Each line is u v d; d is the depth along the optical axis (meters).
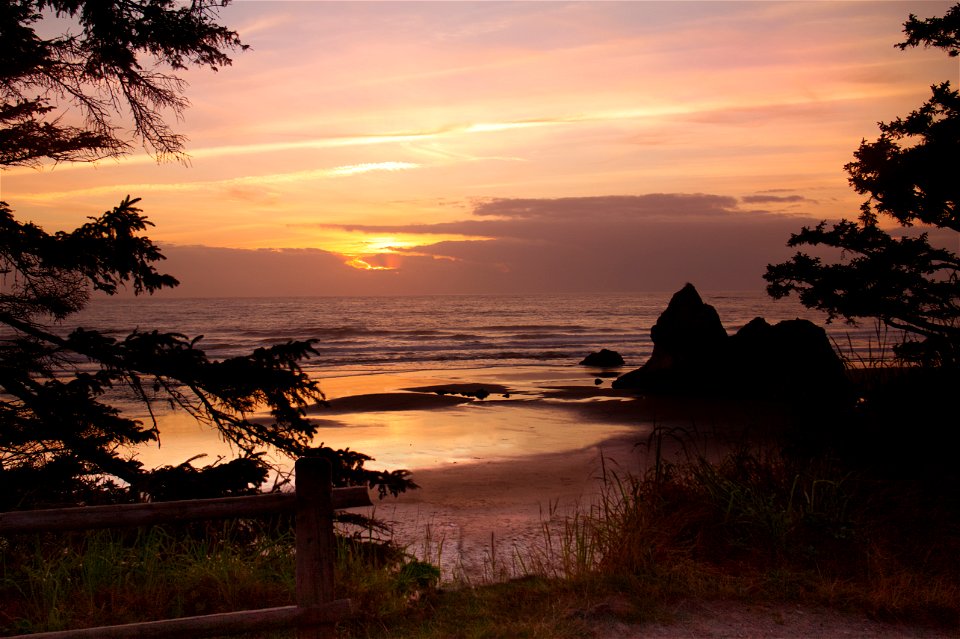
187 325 80.56
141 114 8.09
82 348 7.20
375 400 22.62
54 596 4.79
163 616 4.87
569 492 10.84
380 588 5.64
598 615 5.17
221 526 6.42
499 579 6.24
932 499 7.07
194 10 7.64
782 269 8.82
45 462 7.02
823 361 9.95
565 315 112.38
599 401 22.33
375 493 10.77
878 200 8.84
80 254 6.90
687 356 24.50
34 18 7.30
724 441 12.93
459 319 98.56
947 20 8.12
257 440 7.82
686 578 5.76
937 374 8.58
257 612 3.69
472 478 11.97
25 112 7.69
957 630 4.99
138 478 7.04
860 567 5.99
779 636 4.87
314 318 99.44
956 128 8.19
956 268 8.38
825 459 7.83
